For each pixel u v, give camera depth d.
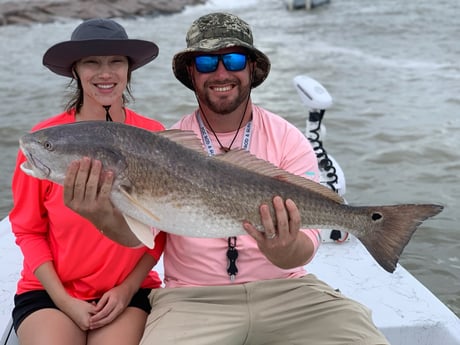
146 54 1.35
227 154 1.19
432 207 1.18
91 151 1.09
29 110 4.97
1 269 1.71
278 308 1.32
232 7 12.94
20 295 1.34
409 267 2.40
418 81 5.62
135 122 1.41
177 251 1.36
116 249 1.31
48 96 5.42
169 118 4.69
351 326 1.30
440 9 10.60
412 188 3.18
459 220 2.79
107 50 1.27
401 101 4.92
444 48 7.26
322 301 1.33
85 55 1.28
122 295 1.30
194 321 1.28
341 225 1.21
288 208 1.14
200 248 1.33
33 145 1.09
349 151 3.78
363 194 3.10
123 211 1.13
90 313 1.26
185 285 1.36
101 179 1.09
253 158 1.19
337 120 4.41
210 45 1.33
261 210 1.15
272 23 10.19
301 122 4.45
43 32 9.32
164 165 1.13
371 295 1.60
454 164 3.52
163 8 11.89
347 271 1.73
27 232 1.34
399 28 8.92
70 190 1.09
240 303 1.32
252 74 1.48
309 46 7.73
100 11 11.04
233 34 1.37
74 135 1.09
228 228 1.19
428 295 1.61
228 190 1.16
